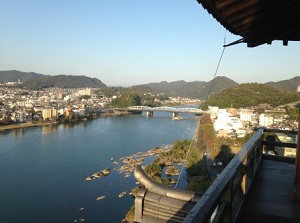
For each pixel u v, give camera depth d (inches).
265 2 95.3
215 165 1445.6
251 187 188.9
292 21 112.7
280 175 217.3
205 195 71.8
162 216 196.5
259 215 153.4
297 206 164.4
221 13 103.8
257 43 140.4
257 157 240.2
